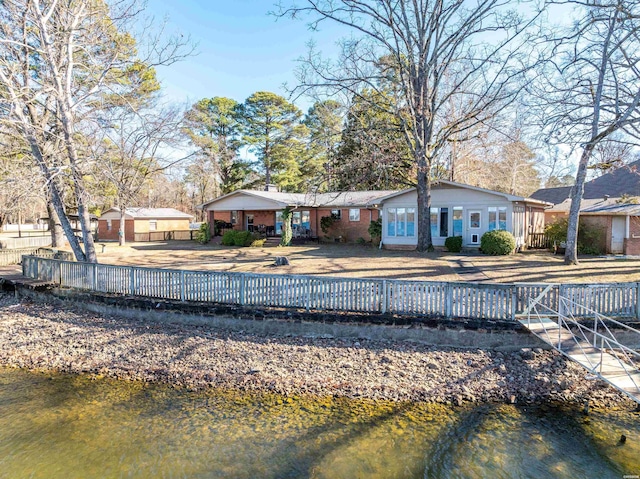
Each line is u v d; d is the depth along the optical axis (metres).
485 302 9.11
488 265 15.98
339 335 9.72
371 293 9.71
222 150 43.22
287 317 10.01
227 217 33.06
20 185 14.23
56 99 14.19
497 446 6.03
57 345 10.08
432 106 19.70
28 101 12.99
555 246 20.12
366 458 5.74
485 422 6.66
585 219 20.47
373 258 18.78
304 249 23.83
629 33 10.84
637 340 8.70
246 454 5.84
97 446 6.05
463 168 37.53
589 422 6.66
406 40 18.50
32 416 6.94
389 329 9.42
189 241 33.34
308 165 44.91
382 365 8.47
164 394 7.73
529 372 8.08
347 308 9.88
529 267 15.32
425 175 20.52
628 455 5.81
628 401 7.29
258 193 27.94
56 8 14.36
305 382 7.98
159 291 11.62
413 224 22.58
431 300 9.37
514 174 39.44
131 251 23.97
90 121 16.27
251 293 10.60
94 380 8.36
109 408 7.21
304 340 9.70
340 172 21.17
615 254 19.61
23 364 9.19
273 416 6.89
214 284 10.94
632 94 11.70
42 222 58.22
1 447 6.01
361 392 7.61
